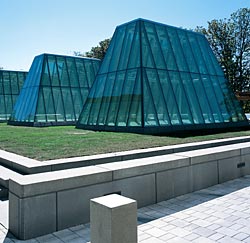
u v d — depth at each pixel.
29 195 5.14
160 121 17.38
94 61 32.59
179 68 20.41
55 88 27.48
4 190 7.55
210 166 8.51
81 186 5.79
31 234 5.16
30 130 19.00
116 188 6.35
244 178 9.51
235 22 37.91
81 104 28.70
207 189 8.25
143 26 19.84
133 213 3.95
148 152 9.27
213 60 23.73
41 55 29.02
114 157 8.55
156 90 18.22
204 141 11.84
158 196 7.14
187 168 7.84
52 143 11.48
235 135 14.52
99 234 3.94
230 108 22.14
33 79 28.52
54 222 5.43
